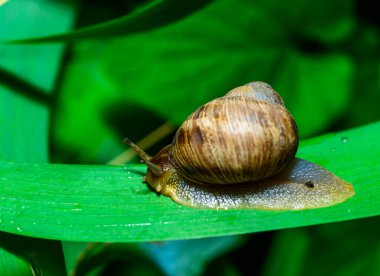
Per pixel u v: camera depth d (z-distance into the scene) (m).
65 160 0.32
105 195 0.23
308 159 0.24
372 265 0.31
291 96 0.33
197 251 0.31
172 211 0.23
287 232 0.32
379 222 0.32
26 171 0.23
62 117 0.33
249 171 0.23
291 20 0.32
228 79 0.32
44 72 0.28
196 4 0.25
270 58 0.33
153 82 0.32
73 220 0.22
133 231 0.22
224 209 0.23
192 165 0.23
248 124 0.23
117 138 0.33
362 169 0.23
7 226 0.22
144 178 0.23
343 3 0.32
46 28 0.28
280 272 0.31
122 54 0.31
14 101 0.27
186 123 0.24
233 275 0.32
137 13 0.24
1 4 0.28
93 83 0.33
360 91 0.34
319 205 0.23
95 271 0.27
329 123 0.33
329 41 0.33
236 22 0.31
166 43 0.31
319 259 0.31
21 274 0.22
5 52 0.28
